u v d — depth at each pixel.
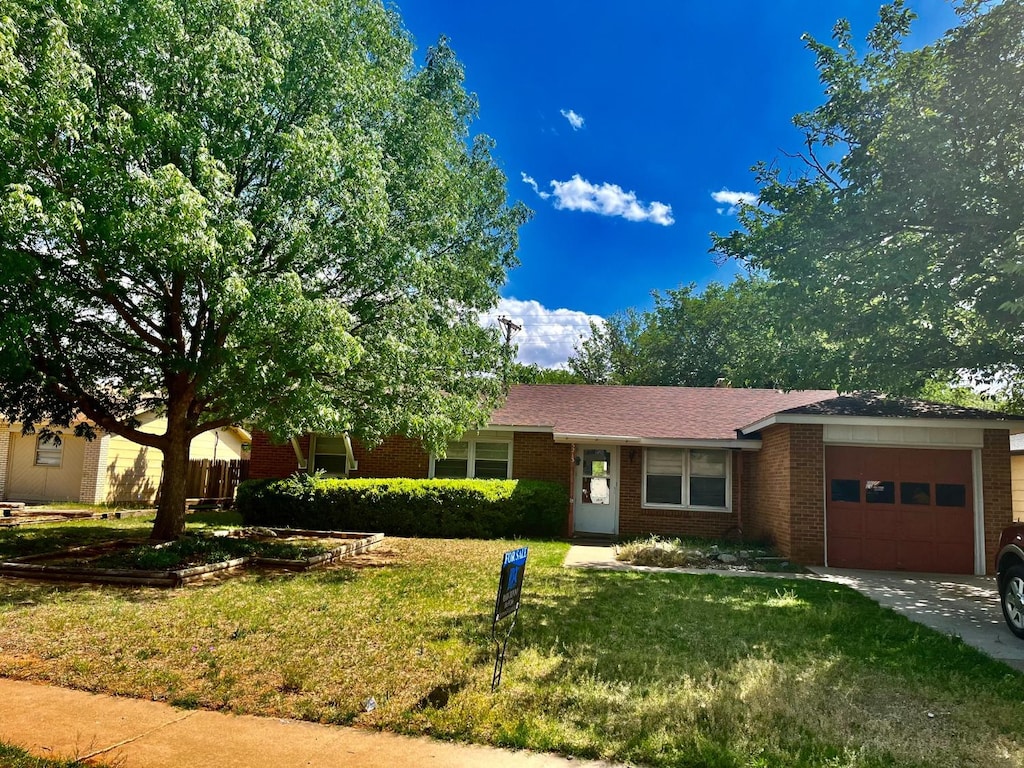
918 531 12.08
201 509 19.77
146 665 5.14
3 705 4.34
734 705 4.54
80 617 6.48
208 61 8.27
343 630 6.27
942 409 12.35
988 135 8.60
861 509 12.27
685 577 10.24
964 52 8.84
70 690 4.64
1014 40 8.48
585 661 5.49
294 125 9.41
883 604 8.63
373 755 3.76
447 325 11.62
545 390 19.72
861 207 9.14
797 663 5.71
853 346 10.51
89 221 7.58
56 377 9.85
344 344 8.65
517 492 14.81
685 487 16.06
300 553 10.52
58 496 21.11
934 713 4.57
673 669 5.38
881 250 9.16
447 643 5.91
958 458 12.16
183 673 4.98
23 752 3.59
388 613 7.01
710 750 3.86
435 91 13.30
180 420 11.20
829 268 9.47
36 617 6.45
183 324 10.94
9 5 6.96
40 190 7.25
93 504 19.80
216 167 8.31
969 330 10.66
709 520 15.87
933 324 10.36
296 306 8.31
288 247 9.44
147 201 7.54
